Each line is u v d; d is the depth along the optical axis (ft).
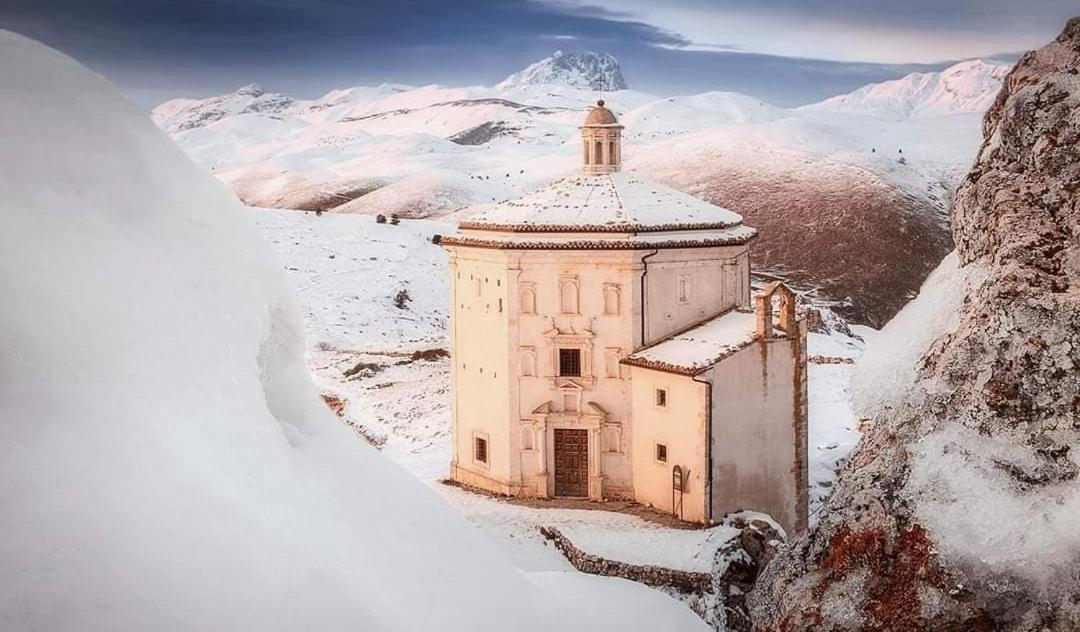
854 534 52.01
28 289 25.35
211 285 30.40
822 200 529.04
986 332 51.96
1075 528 44.98
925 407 53.21
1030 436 48.93
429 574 31.71
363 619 25.85
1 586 21.35
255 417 28.91
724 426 144.97
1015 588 44.98
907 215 510.99
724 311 165.37
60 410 24.31
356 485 32.89
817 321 306.76
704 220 163.94
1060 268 52.16
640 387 155.43
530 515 151.94
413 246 429.79
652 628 43.55
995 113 63.16
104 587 22.09
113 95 31.94
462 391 172.35
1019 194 55.83
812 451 186.91
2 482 22.67
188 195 31.65
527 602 35.55
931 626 46.52
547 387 160.97
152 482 24.22
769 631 55.67
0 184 26.73
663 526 143.84
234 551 24.48
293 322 34.60
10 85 29.01
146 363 26.61
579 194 169.48
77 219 27.63
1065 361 49.49
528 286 160.45
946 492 49.11
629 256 155.94
